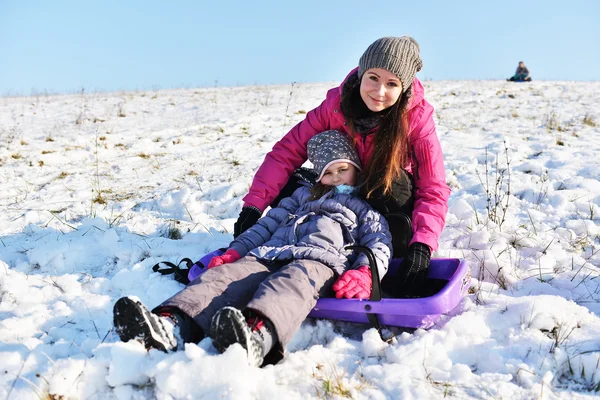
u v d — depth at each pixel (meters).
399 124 2.88
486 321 2.52
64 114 13.42
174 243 3.73
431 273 2.90
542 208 4.41
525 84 19.16
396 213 2.91
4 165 6.80
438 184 2.95
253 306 2.11
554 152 6.46
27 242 3.86
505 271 3.08
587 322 2.46
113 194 5.43
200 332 2.30
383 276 2.75
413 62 2.86
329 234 2.73
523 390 1.95
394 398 1.95
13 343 2.29
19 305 2.82
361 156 3.10
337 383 2.00
